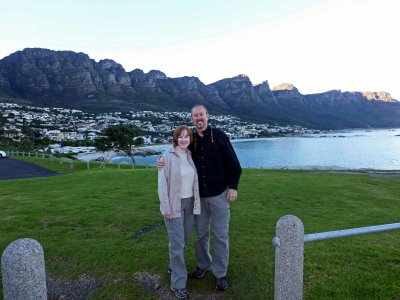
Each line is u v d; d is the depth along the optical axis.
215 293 4.45
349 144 140.12
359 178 17.41
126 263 5.31
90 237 6.64
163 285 4.66
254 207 9.51
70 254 5.68
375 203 10.61
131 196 10.96
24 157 41.06
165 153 4.40
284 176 17.64
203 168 4.45
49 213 8.57
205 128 4.49
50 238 6.55
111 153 102.50
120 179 16.31
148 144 145.25
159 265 5.22
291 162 76.19
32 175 25.84
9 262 2.70
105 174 19.05
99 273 5.02
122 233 6.89
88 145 113.38
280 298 3.29
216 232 4.52
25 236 6.70
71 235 6.75
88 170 32.12
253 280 4.76
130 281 4.77
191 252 5.80
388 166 64.69
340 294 4.37
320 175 19.00
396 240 6.68
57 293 4.57
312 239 3.35
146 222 7.68
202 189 4.46
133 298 4.36
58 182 16.03
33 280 2.75
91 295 4.43
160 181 4.33
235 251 5.84
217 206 4.47
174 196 4.33
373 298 4.28
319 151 106.62
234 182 4.47
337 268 5.16
